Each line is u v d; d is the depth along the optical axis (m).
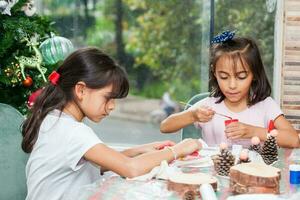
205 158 1.53
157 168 1.39
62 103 1.51
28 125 1.53
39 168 1.48
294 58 2.25
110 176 1.45
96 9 2.90
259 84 1.92
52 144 1.47
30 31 2.06
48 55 2.06
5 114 1.80
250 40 1.86
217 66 1.83
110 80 1.47
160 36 3.27
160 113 4.05
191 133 2.07
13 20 2.04
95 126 2.83
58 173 1.47
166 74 3.53
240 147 1.63
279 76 2.31
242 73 1.81
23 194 1.78
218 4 2.48
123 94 1.51
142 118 4.12
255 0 2.42
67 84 1.50
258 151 1.59
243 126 1.76
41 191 1.48
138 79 3.64
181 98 3.05
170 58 3.31
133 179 1.37
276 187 1.22
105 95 1.48
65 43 2.07
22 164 1.78
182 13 2.90
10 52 2.08
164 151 1.49
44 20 2.18
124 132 2.97
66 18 2.70
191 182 1.22
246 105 1.98
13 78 2.04
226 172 1.39
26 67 2.09
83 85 1.47
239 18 2.46
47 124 1.50
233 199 1.13
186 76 2.95
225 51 1.81
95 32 2.92
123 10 3.22
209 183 1.22
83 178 1.49
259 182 1.21
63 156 1.45
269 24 2.41
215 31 2.50
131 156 1.62
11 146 1.78
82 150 1.43
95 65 1.47
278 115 1.93
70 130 1.46
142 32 3.34
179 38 3.02
